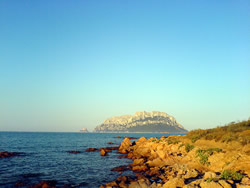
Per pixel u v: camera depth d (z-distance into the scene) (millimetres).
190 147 31297
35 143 78438
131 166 32312
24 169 29625
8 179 23844
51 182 22719
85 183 22938
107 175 26828
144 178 22297
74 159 40594
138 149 47594
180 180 18594
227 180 15875
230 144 25391
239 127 30234
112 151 56656
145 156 40219
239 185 14859
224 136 28188
